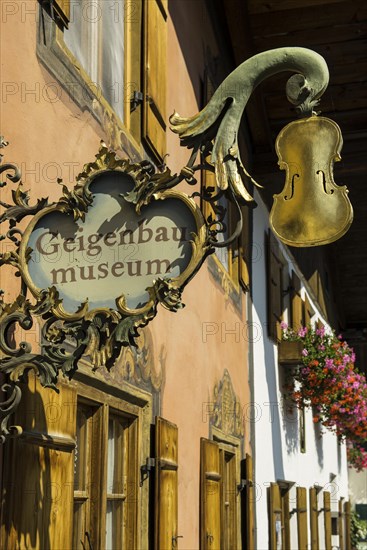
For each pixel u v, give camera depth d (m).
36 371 3.10
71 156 4.60
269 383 11.66
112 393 5.01
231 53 10.38
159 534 5.58
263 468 10.92
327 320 19.62
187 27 8.02
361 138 11.27
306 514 13.59
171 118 3.10
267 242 11.99
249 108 10.88
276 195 2.95
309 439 15.25
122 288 3.02
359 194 18.47
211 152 3.08
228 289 9.23
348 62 11.12
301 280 15.28
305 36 10.86
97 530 4.68
